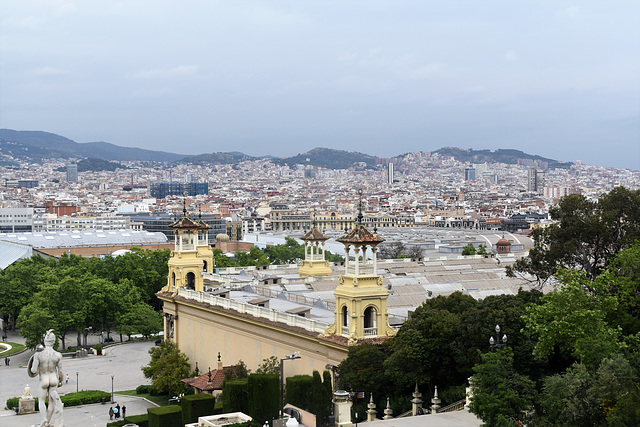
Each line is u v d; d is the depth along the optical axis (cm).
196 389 15588
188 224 18788
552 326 10169
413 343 11225
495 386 9606
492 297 11831
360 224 12544
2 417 15700
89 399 16925
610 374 8788
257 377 10575
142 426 12056
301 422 9950
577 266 17362
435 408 10806
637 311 11725
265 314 14650
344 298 12394
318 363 13012
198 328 17562
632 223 15350
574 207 15762
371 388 11500
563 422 8950
